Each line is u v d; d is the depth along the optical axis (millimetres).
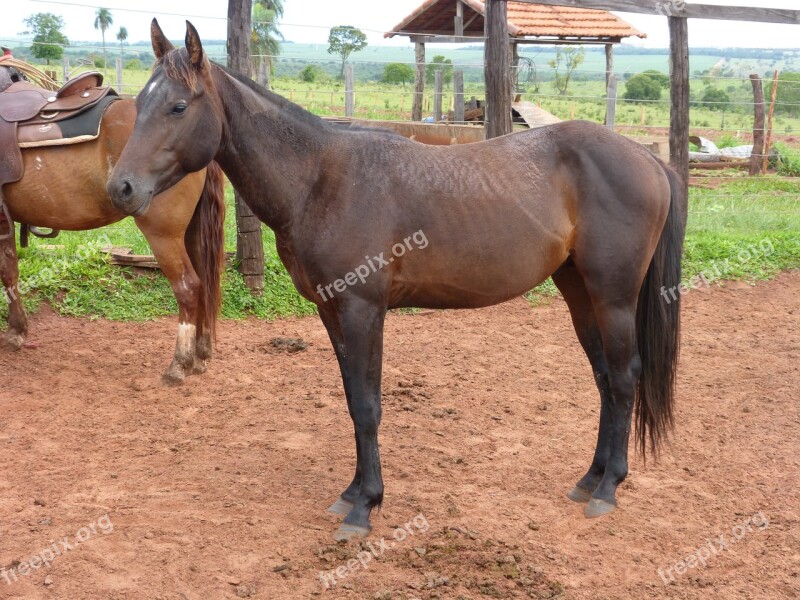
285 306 7238
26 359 5809
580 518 3871
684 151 8125
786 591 3273
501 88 7207
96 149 5328
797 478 4309
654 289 3930
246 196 3643
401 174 3574
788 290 8234
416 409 5254
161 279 7203
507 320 7277
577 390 5668
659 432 4012
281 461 4469
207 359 5852
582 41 17281
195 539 3580
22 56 17969
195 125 3406
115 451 4562
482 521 3789
